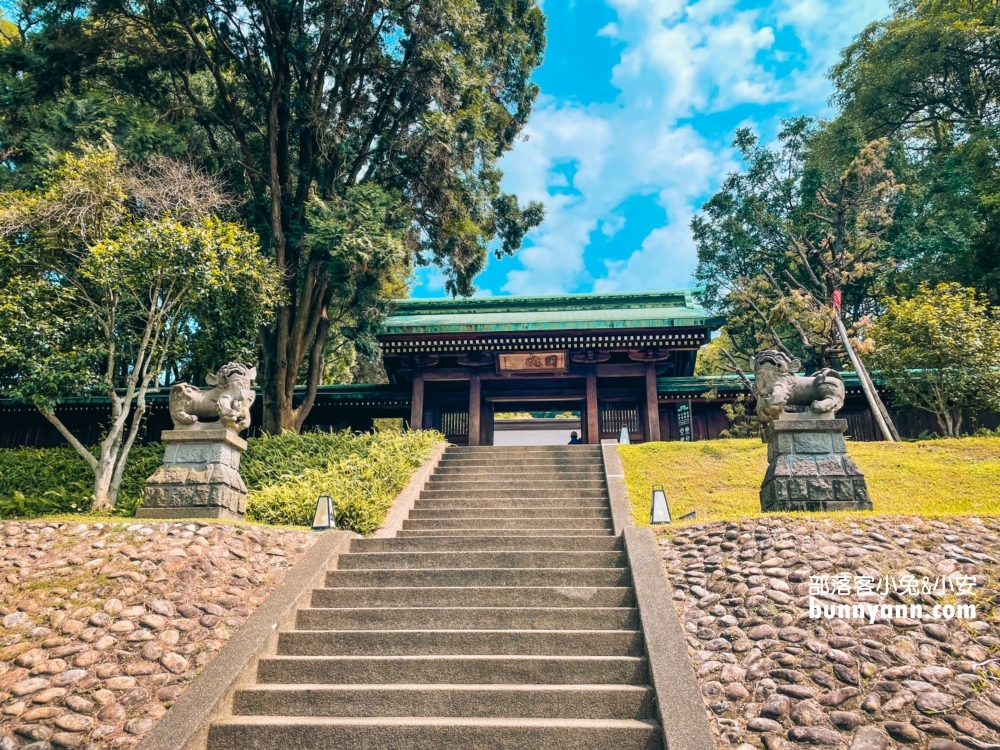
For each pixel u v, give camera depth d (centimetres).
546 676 650
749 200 3141
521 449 1766
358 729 581
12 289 1362
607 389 2362
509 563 905
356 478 1362
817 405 1052
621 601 788
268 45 1872
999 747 507
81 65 1847
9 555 856
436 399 2403
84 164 1388
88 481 1552
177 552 849
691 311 2297
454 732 576
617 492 1356
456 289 2242
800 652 622
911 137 3438
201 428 1116
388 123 2077
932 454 1484
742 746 530
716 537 869
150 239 1363
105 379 1402
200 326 1587
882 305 2897
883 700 560
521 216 2269
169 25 1875
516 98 2258
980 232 2867
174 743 555
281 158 1964
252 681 666
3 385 1496
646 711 600
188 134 1889
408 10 1814
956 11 2930
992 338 1723
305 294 1950
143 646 684
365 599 822
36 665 653
